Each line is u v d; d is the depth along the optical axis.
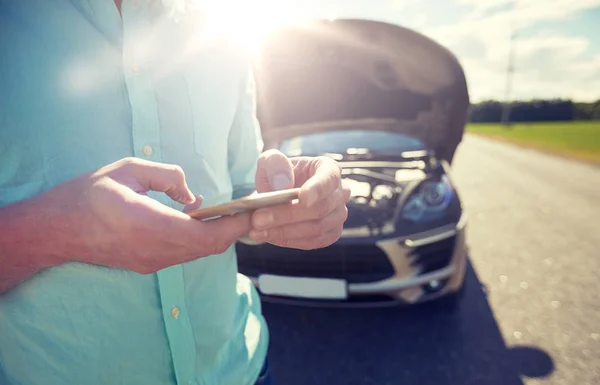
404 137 3.78
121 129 0.70
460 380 2.29
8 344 0.69
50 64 0.63
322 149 3.65
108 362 0.74
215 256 0.85
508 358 2.45
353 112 4.45
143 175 0.54
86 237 0.50
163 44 0.74
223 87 0.85
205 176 0.81
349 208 2.76
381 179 2.98
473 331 2.73
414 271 2.59
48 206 0.50
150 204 0.49
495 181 8.41
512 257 3.96
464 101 3.75
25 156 0.64
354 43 3.81
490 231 4.81
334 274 2.62
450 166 4.11
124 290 0.71
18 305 0.67
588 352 2.47
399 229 2.62
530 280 3.44
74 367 0.72
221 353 0.90
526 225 4.98
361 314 3.01
